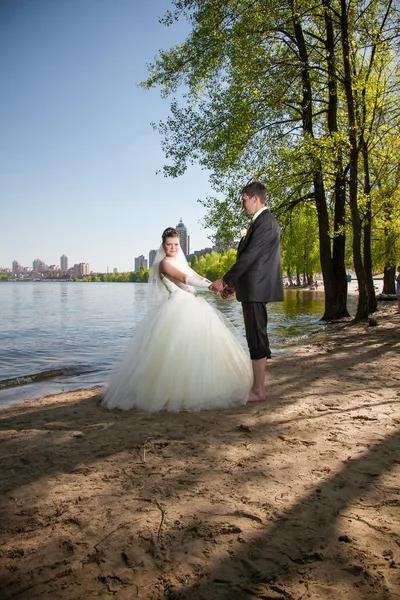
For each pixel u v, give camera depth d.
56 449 3.08
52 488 2.43
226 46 12.96
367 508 2.10
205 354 4.16
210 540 1.86
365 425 3.42
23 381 6.64
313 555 1.73
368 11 12.20
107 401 4.39
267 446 3.02
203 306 4.42
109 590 1.56
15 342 11.66
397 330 10.56
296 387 4.89
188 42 13.98
